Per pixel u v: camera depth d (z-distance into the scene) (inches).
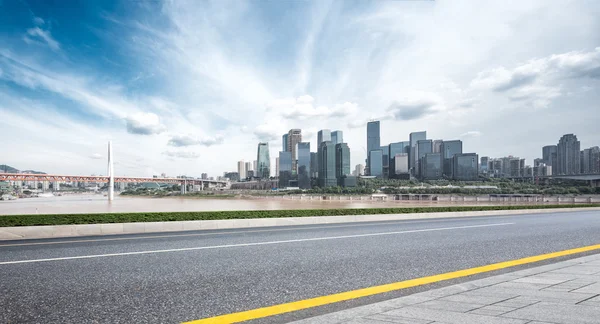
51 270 224.5
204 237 400.2
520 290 166.6
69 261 253.0
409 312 135.8
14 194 7411.4
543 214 886.4
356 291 179.0
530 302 146.4
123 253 285.7
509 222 615.5
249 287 187.0
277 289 183.5
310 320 128.8
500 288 171.3
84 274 214.1
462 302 148.7
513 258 268.4
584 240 370.0
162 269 227.6
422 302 149.9
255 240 367.2
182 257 268.5
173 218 528.4
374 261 255.1
